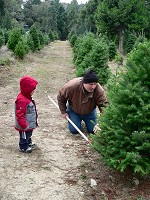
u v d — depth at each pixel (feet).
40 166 8.67
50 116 14.07
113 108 7.43
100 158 8.52
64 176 8.16
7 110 14.87
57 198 7.12
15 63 30.19
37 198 7.09
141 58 7.70
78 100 10.59
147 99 7.33
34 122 9.48
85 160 9.16
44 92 19.62
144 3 79.15
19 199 7.01
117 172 8.36
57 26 179.83
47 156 9.37
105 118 7.84
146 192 7.46
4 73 24.35
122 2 74.13
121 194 7.38
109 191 7.49
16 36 35.94
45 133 11.55
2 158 9.06
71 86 10.38
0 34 53.21
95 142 8.12
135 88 7.26
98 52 19.31
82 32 113.60
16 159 9.04
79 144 10.49
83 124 12.73
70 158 9.29
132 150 7.38
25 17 189.78
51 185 7.67
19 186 7.55
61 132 11.77
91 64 19.19
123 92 7.32
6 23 117.19
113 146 7.55
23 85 8.95
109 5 77.30
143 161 7.11
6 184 7.61
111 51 40.32
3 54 36.06
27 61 34.40
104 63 19.22
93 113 11.14
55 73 27.84
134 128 7.58
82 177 8.12
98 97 10.28
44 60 38.65
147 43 7.71
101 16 76.95
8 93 18.53
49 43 87.40
